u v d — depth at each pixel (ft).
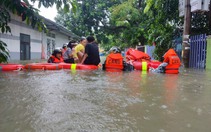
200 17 35.70
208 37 27.61
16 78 16.25
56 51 28.94
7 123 6.54
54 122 6.64
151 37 41.04
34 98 9.66
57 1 26.18
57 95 10.29
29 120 6.80
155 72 22.34
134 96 10.28
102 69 24.45
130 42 82.64
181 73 21.90
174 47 37.22
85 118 7.04
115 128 6.20
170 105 8.72
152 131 6.01
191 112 7.77
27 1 25.94
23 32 54.85
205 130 6.11
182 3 31.32
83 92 11.05
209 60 27.22
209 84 14.38
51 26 64.34
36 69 23.48
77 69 24.43
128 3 74.64
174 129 6.16
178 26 37.70
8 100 9.28
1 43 26.91
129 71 23.20
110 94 10.65
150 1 37.99
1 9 26.89
